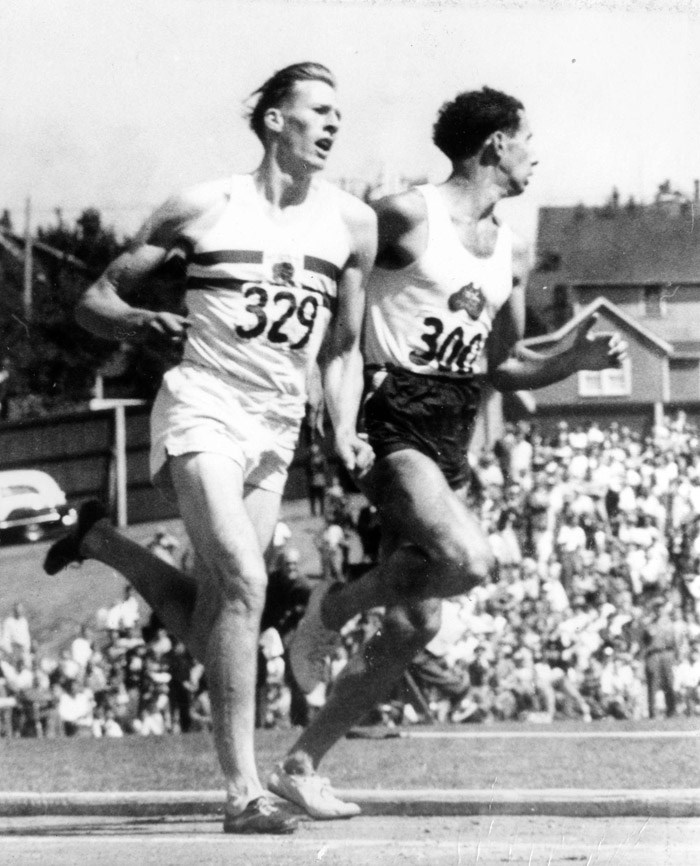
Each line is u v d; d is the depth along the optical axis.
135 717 11.88
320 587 5.37
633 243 24.41
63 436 24.20
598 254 24.20
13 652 13.48
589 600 14.14
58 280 23.33
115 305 4.53
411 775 5.58
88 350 23.84
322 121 4.58
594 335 5.42
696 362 23.78
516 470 17.77
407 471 4.95
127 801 5.05
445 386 5.15
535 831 4.34
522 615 12.70
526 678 11.45
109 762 6.39
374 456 5.00
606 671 12.09
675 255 24.64
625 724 8.32
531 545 16.48
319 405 4.99
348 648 10.32
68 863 3.75
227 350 4.51
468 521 4.91
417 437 5.09
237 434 4.50
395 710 8.75
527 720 11.42
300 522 17.70
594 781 5.34
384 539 5.16
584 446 17.72
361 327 5.06
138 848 4.00
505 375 5.54
